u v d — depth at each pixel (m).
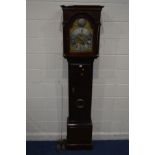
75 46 3.17
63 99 3.66
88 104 3.40
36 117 3.71
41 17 3.43
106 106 3.71
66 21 3.07
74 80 3.31
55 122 3.74
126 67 3.59
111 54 3.55
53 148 3.57
